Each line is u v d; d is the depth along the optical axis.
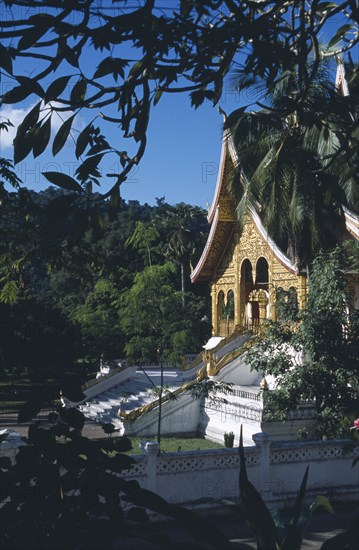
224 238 32.16
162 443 19.92
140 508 2.49
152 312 18.47
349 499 11.78
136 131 2.92
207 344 32.00
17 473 2.55
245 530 10.27
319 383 13.30
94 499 2.49
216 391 20.70
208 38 2.87
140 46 2.78
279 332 14.74
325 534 9.94
